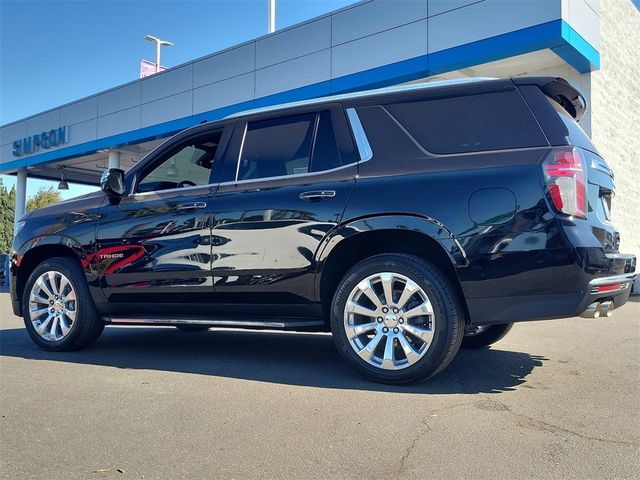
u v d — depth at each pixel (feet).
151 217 15.79
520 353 16.52
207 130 16.15
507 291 11.59
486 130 12.46
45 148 69.15
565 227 11.27
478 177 12.00
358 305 12.90
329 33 42.06
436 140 12.87
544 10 31.91
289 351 17.31
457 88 13.14
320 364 15.24
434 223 12.10
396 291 12.67
